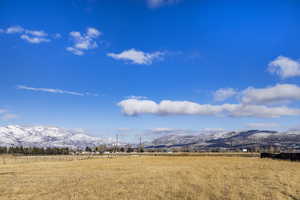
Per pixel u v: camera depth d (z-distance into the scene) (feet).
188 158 337.31
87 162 279.90
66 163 265.34
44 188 105.70
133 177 140.26
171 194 88.38
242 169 174.70
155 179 130.31
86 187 106.63
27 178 140.26
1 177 145.38
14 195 91.76
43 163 267.18
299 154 262.26
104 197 85.25
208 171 166.40
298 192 87.66
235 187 99.45
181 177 136.87
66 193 93.25
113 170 184.44
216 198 79.82
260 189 94.58
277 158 302.45
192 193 88.89
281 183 108.37
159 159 325.21
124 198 83.05
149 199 81.25
